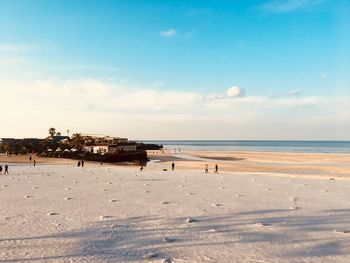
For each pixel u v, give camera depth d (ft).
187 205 89.66
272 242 56.54
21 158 366.02
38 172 204.03
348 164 305.53
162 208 85.15
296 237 59.57
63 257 48.32
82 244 54.39
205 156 444.55
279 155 456.86
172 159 393.09
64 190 120.16
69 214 77.25
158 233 61.41
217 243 55.72
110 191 117.70
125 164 325.83
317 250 52.47
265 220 72.43
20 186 131.95
